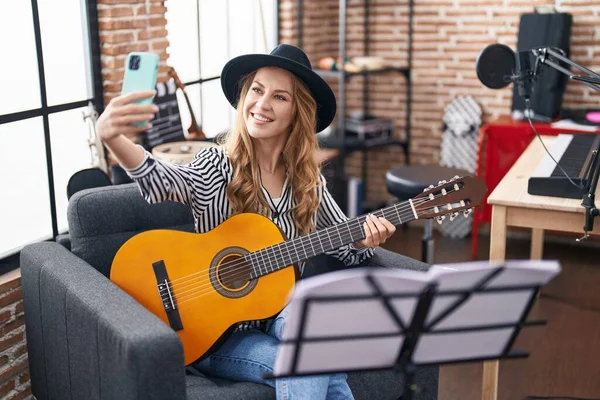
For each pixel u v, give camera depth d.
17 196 3.22
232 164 2.50
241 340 2.39
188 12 4.33
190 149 3.52
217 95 4.68
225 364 2.38
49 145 3.35
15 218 3.22
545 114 4.70
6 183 3.15
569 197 2.80
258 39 5.11
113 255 2.66
